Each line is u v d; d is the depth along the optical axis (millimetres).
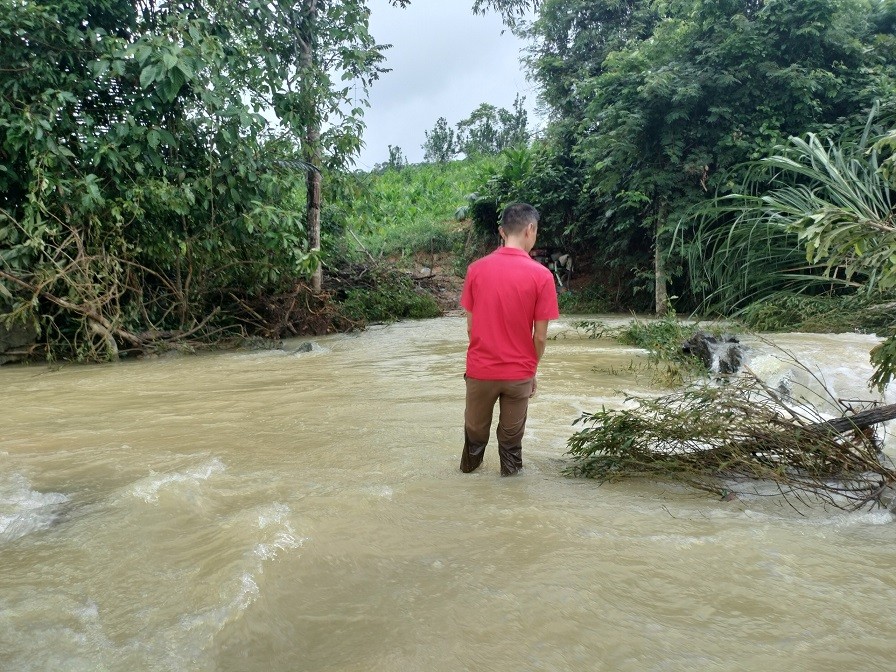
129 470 3686
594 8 19688
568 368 7254
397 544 2547
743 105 13117
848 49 12641
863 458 3236
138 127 8953
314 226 12961
